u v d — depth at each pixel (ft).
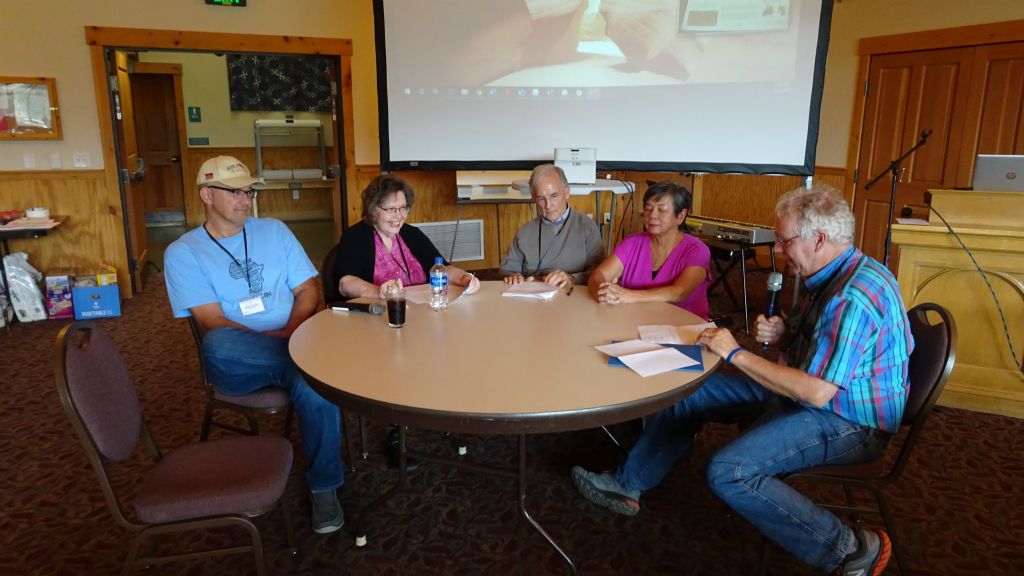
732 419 6.50
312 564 6.18
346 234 8.31
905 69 16.93
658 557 6.29
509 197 16.26
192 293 7.07
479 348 5.68
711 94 12.50
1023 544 6.48
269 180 27.22
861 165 18.20
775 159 12.50
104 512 7.02
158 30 15.38
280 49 16.34
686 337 5.98
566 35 12.86
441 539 6.58
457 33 13.07
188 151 27.89
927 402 5.14
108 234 15.90
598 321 6.57
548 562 6.23
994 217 9.21
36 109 14.84
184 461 5.31
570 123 13.21
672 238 8.32
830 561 5.17
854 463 5.42
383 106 13.43
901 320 5.25
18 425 9.14
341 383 4.84
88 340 4.92
